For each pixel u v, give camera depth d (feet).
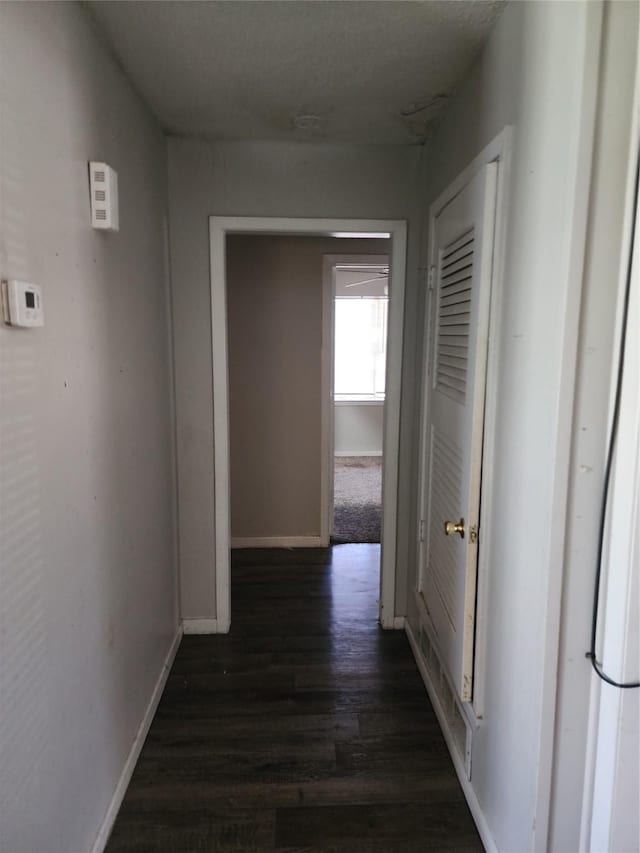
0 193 3.51
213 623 9.43
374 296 22.04
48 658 4.19
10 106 3.64
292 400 12.87
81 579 4.85
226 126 7.82
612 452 3.96
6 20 3.59
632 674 4.00
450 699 6.96
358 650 8.95
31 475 3.90
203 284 8.60
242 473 13.06
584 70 3.63
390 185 8.55
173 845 5.52
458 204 6.34
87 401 4.99
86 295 4.97
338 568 12.13
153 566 7.44
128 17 5.15
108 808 5.61
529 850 4.52
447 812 5.94
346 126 7.75
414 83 6.46
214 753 6.72
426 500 8.07
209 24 5.29
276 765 6.54
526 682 4.55
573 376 3.93
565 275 3.86
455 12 5.08
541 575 4.26
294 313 12.60
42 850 4.11
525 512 4.56
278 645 9.08
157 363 7.69
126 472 6.17
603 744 4.23
